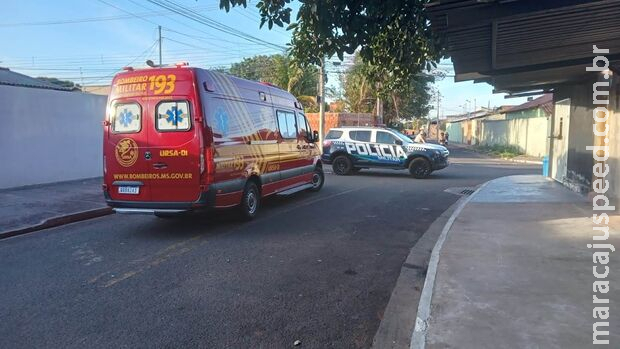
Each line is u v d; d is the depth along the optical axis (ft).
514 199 37.37
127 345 13.84
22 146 44.14
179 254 23.43
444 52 23.71
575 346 12.57
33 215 32.35
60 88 56.03
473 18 17.35
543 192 40.93
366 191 46.57
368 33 21.36
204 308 16.60
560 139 46.80
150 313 16.15
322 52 22.94
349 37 21.25
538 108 107.34
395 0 20.56
